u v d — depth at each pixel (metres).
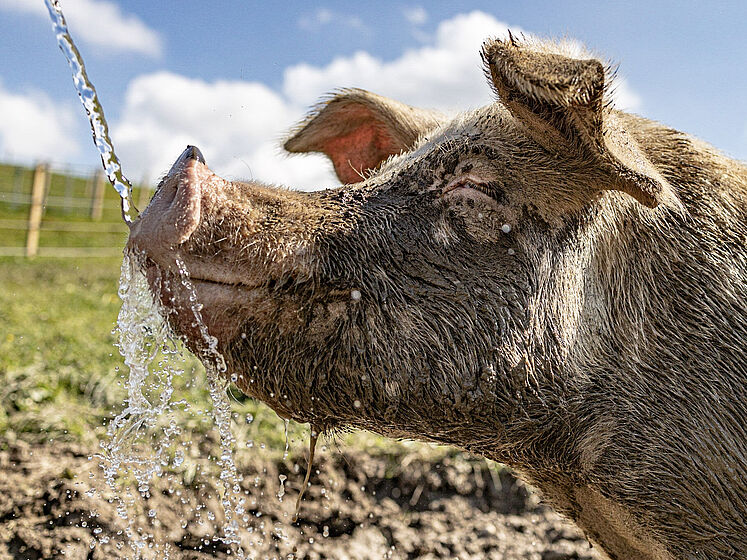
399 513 1.13
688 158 0.71
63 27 0.57
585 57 0.63
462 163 0.65
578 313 0.65
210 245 0.59
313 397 0.63
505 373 0.63
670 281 0.67
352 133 0.89
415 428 0.65
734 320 0.66
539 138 0.62
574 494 0.71
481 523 1.11
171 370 0.68
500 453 0.68
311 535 1.05
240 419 1.25
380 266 0.62
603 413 0.65
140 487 0.86
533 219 0.64
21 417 1.17
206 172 0.60
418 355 0.62
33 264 3.29
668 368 0.65
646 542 0.67
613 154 0.59
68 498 0.96
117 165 0.59
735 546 0.64
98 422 1.20
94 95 0.58
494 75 0.58
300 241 0.61
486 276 0.63
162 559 0.93
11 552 0.89
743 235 0.68
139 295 0.59
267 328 0.60
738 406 0.64
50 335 1.66
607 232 0.66
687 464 0.64
